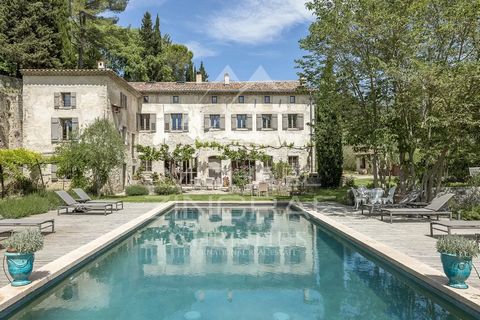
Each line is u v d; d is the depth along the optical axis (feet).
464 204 39.19
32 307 16.52
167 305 16.96
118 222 36.24
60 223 35.63
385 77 41.57
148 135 83.87
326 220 36.73
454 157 45.42
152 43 124.06
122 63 117.91
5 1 77.82
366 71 43.16
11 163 56.75
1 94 66.08
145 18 124.06
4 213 38.14
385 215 39.99
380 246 24.06
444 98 38.04
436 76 36.68
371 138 42.06
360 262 23.94
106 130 60.85
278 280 20.51
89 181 64.75
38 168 66.33
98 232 30.45
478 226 25.13
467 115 37.29
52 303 17.15
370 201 43.86
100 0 90.74
